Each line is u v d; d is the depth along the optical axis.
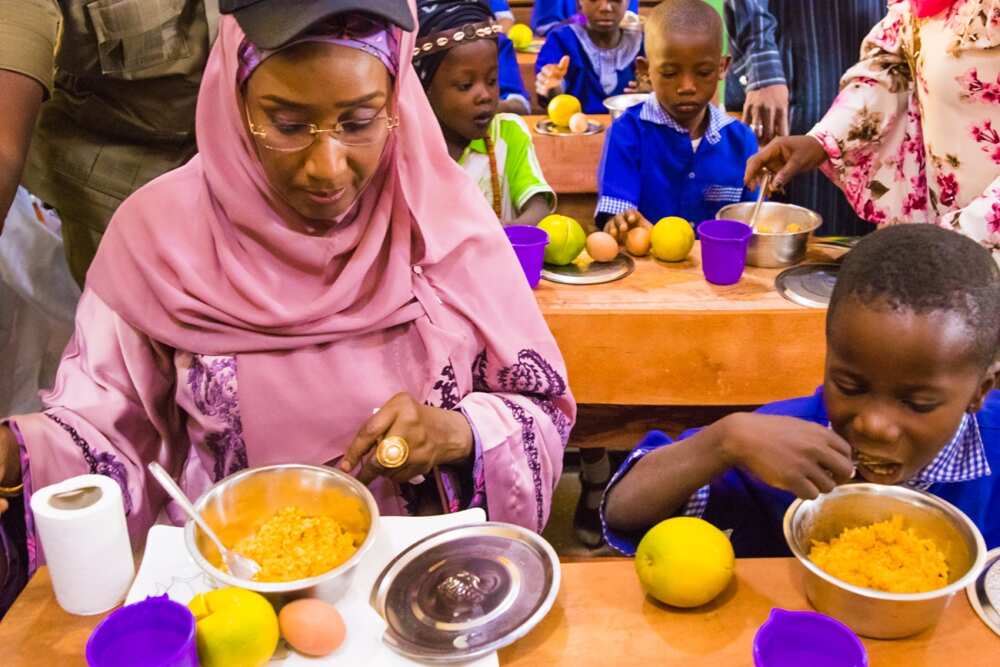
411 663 1.07
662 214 2.92
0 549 1.32
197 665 1.01
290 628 1.06
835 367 1.21
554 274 2.32
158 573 1.20
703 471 1.31
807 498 1.19
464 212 1.60
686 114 2.79
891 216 2.48
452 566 1.19
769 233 2.33
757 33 3.38
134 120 2.28
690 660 1.07
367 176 1.32
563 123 3.65
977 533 1.10
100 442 1.40
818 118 3.51
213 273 1.46
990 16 1.88
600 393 2.19
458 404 1.53
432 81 2.50
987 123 2.03
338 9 1.16
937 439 1.18
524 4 6.10
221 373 1.47
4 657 1.10
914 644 1.08
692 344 2.13
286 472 1.28
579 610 1.15
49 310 2.76
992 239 1.87
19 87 1.70
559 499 2.96
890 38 2.33
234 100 1.32
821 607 1.11
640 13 5.62
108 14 2.07
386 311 1.49
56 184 2.39
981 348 1.14
